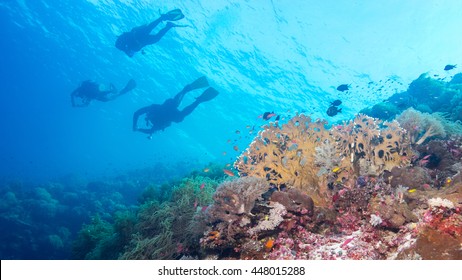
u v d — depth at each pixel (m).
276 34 32.91
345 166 5.54
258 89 40.38
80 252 9.27
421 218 3.84
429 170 5.81
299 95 39.66
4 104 60.44
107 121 63.31
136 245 6.78
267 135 6.20
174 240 6.36
